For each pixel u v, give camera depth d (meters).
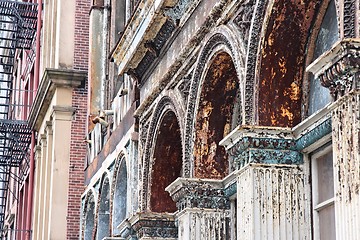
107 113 29.34
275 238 15.25
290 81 15.63
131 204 24.16
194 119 19.20
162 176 22.88
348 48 11.78
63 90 36.50
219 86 18.91
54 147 35.81
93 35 32.38
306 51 15.59
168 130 22.42
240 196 15.76
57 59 37.00
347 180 11.99
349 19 12.26
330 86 12.43
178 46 20.84
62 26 37.19
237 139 15.60
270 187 15.39
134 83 25.16
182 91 20.47
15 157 51.59
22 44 52.06
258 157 15.45
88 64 34.94
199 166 19.08
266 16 15.39
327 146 14.93
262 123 15.52
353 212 11.83
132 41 23.06
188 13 19.88
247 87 15.78
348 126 12.02
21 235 51.19
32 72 51.00
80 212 34.50
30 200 45.75
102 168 29.38
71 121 36.28
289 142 15.49
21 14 47.97
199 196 18.91
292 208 15.39
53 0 40.31
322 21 15.30
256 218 15.27
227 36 17.08
